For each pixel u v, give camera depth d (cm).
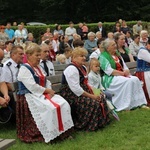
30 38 1469
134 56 1002
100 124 543
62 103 495
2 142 360
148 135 507
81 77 559
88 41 1120
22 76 498
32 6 3709
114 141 489
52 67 672
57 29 1966
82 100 541
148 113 634
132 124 562
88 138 504
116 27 1898
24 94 502
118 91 673
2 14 3656
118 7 3438
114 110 601
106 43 695
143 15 3428
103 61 688
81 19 3541
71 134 514
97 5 3475
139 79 729
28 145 485
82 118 541
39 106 489
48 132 482
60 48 1341
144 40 801
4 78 557
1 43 917
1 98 523
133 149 456
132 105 670
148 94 722
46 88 510
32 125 493
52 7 3591
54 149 461
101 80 689
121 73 683
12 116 572
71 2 3519
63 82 555
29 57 514
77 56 552
